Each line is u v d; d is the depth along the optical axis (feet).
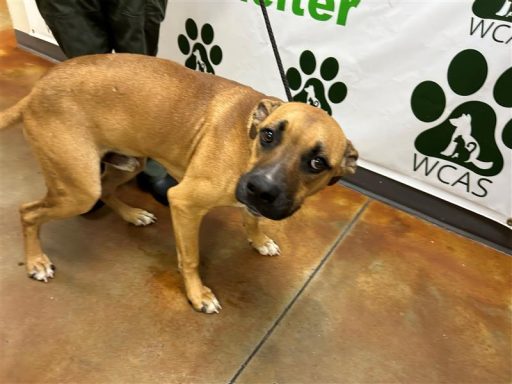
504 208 3.03
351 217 3.35
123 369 2.26
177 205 2.31
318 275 2.88
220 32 3.64
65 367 2.23
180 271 2.72
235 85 2.38
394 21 2.92
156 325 2.47
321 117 1.97
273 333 2.51
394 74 3.05
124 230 3.03
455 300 2.81
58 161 2.26
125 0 2.66
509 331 2.66
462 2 2.68
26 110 2.26
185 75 2.36
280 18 3.31
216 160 2.22
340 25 3.10
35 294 2.55
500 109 2.79
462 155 3.04
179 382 2.23
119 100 2.27
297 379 2.32
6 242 2.81
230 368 2.32
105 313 2.50
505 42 2.63
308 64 3.35
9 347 2.28
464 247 3.21
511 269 3.07
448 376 2.40
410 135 3.18
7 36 5.14
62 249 2.83
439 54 2.86
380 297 2.78
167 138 2.35
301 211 3.35
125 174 2.79
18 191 3.17
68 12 2.61
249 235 2.89
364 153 3.42
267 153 1.98
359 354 2.46
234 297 2.68
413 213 3.45
